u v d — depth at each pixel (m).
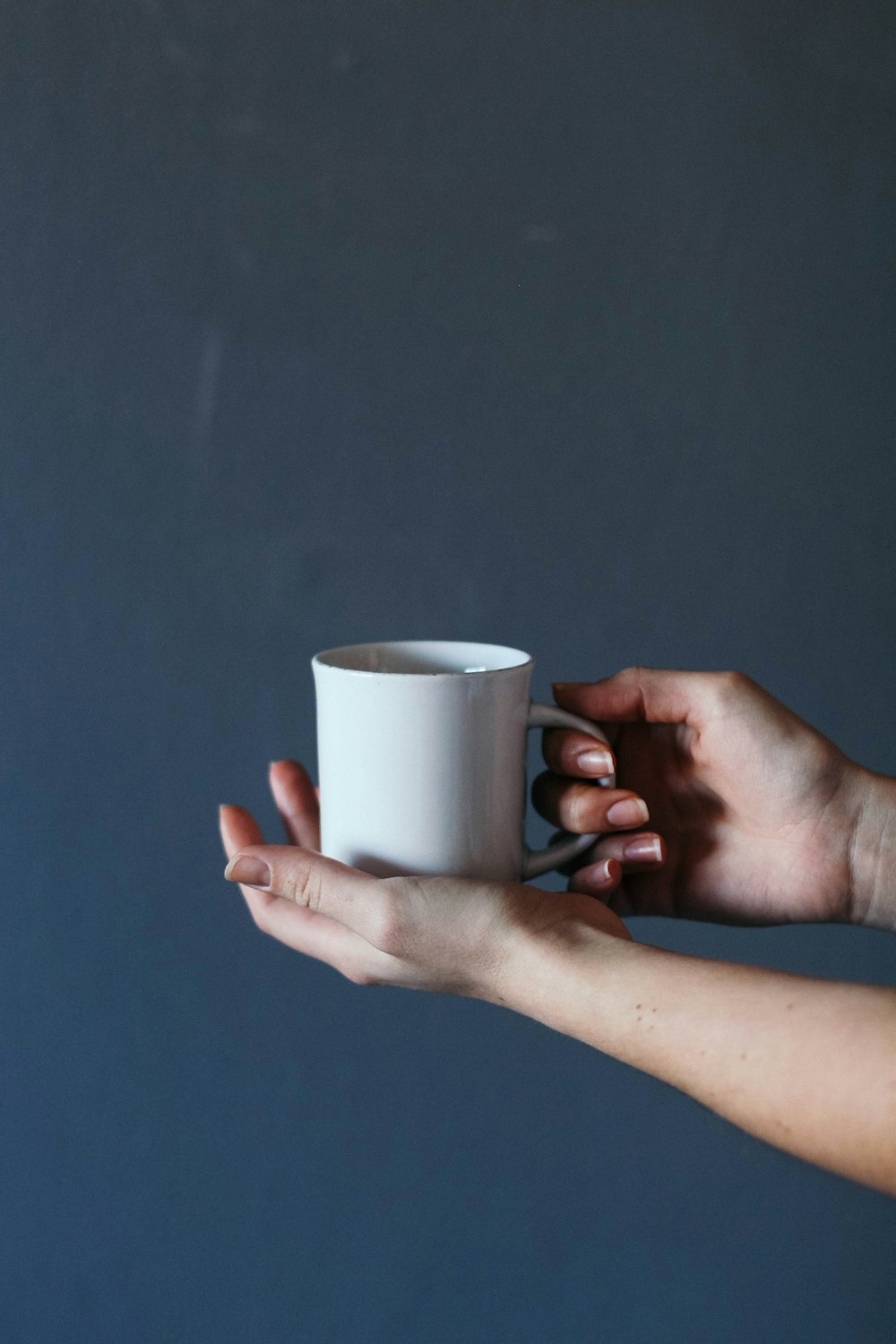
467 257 1.10
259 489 1.11
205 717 1.13
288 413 1.11
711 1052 0.72
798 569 1.17
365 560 1.13
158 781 1.13
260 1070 1.16
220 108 1.07
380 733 0.80
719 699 0.90
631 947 0.76
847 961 1.21
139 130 1.07
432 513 1.13
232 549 1.12
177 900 1.14
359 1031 1.17
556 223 1.11
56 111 1.06
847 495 1.16
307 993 1.16
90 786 1.13
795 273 1.13
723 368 1.14
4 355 1.08
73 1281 1.17
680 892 0.96
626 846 0.89
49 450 1.09
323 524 1.12
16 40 1.05
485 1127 1.18
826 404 1.15
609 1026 0.74
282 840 1.14
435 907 0.78
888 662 1.19
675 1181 1.19
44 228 1.07
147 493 1.10
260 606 1.12
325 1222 1.18
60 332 1.08
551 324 1.12
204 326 1.09
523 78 1.09
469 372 1.11
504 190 1.10
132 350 1.09
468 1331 1.20
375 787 0.81
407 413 1.11
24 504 1.10
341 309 1.10
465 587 1.14
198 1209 1.17
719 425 1.14
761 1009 0.72
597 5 1.09
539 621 1.15
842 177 1.13
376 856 0.81
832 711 1.19
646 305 1.12
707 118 1.11
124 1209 1.16
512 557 1.14
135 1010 1.15
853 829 0.91
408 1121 1.18
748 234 1.12
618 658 1.16
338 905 0.80
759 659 1.17
